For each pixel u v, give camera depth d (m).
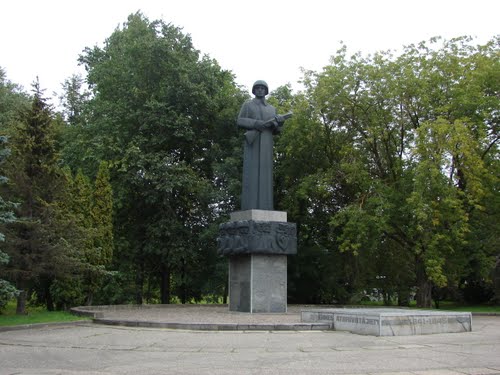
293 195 32.50
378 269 37.38
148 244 32.62
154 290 39.72
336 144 32.47
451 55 29.19
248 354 11.38
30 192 21.03
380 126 29.66
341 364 10.02
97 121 34.03
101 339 14.02
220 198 32.28
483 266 31.59
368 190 29.88
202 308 26.70
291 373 9.08
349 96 29.88
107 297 31.75
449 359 10.59
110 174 32.69
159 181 31.52
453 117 28.03
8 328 16.55
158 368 9.67
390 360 10.48
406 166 30.41
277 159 34.38
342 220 28.94
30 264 20.27
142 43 33.12
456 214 26.02
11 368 9.77
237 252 22.11
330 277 34.69
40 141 21.95
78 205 25.97
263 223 21.92
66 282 24.77
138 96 33.25
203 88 32.94
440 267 25.91
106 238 26.78
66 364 10.25
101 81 35.44
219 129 35.06
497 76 27.89
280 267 22.42
